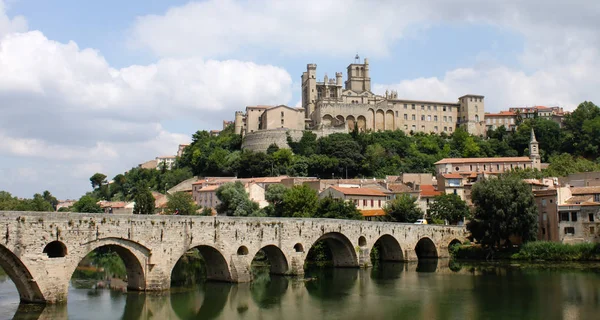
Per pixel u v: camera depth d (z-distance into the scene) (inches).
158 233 2903.5
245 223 3444.9
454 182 7219.5
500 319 2581.2
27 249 2343.8
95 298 2888.8
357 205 6200.8
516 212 4894.2
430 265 4776.1
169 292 2952.8
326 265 4771.2
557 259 4758.9
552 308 2805.1
